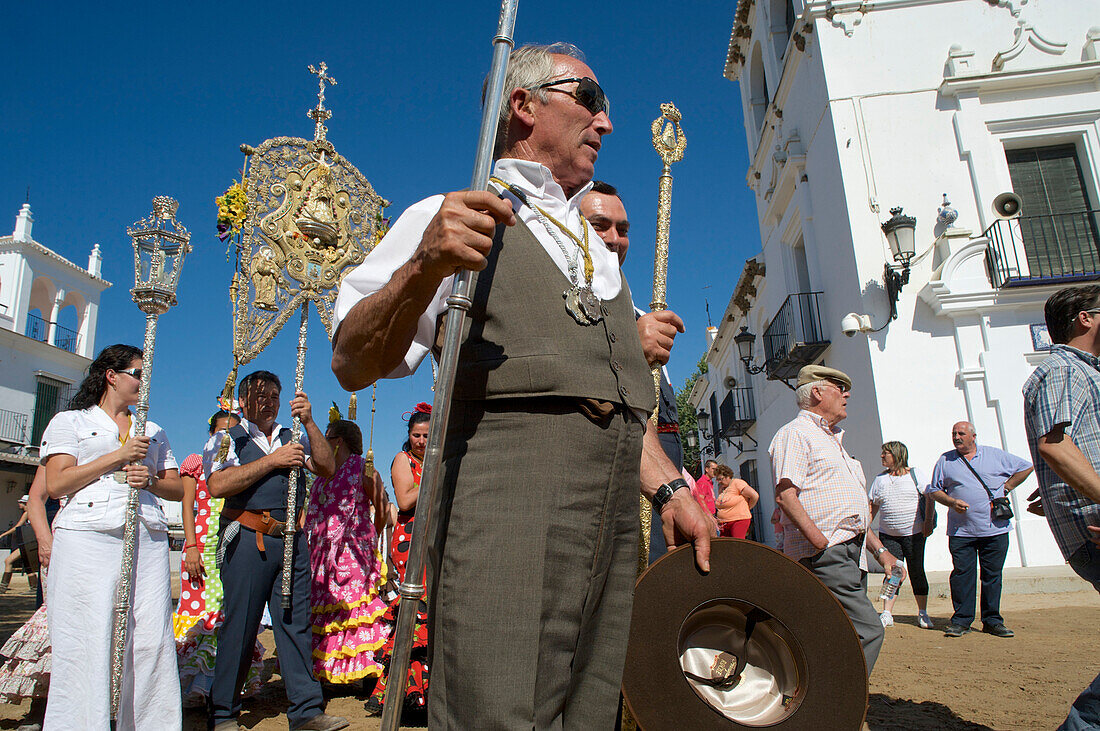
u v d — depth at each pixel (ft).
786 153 42.42
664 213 8.27
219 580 15.65
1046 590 28.32
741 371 63.93
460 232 3.81
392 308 4.23
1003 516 20.97
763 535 55.88
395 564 14.88
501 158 5.61
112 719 9.93
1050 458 8.90
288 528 13.11
